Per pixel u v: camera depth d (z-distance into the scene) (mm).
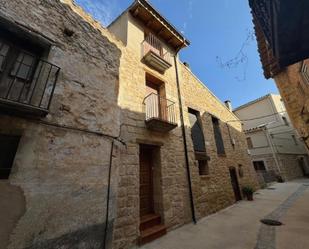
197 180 6234
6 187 2314
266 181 14953
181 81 7605
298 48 2736
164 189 4895
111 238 3279
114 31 6465
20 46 3029
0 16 2678
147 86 6137
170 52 7645
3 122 2482
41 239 2438
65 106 3215
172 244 3816
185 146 6258
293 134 19562
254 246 3514
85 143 3354
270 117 18516
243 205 7734
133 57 5520
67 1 3807
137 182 4195
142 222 4219
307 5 2084
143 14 6273
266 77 6070
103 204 3324
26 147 2604
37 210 2494
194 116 7988
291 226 4539
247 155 12039
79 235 2844
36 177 2596
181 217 5121
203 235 4293
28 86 2920
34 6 3191
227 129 10570
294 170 17297
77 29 3852
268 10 2344
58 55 3324
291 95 5426
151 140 5016
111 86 4266
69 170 2990
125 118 4523
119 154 3996
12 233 2219
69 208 2834
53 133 2949
